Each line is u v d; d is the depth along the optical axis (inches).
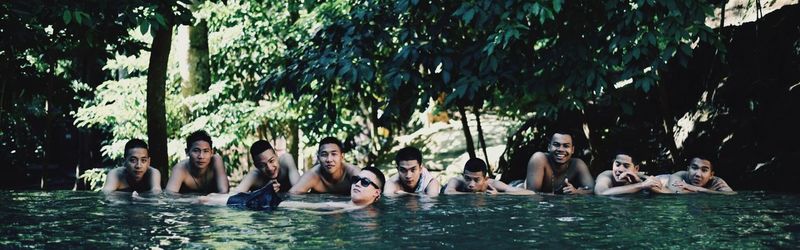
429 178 346.0
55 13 317.4
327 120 510.3
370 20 403.2
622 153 351.9
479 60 386.6
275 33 529.0
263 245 203.8
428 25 406.9
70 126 724.0
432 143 631.2
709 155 421.1
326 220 248.1
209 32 566.3
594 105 422.0
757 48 423.5
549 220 247.4
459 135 633.0
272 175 365.1
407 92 409.7
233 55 549.6
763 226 233.6
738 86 420.8
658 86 427.5
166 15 355.3
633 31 350.9
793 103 405.1
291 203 291.6
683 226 234.1
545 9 343.0
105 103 538.9
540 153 372.8
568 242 206.5
